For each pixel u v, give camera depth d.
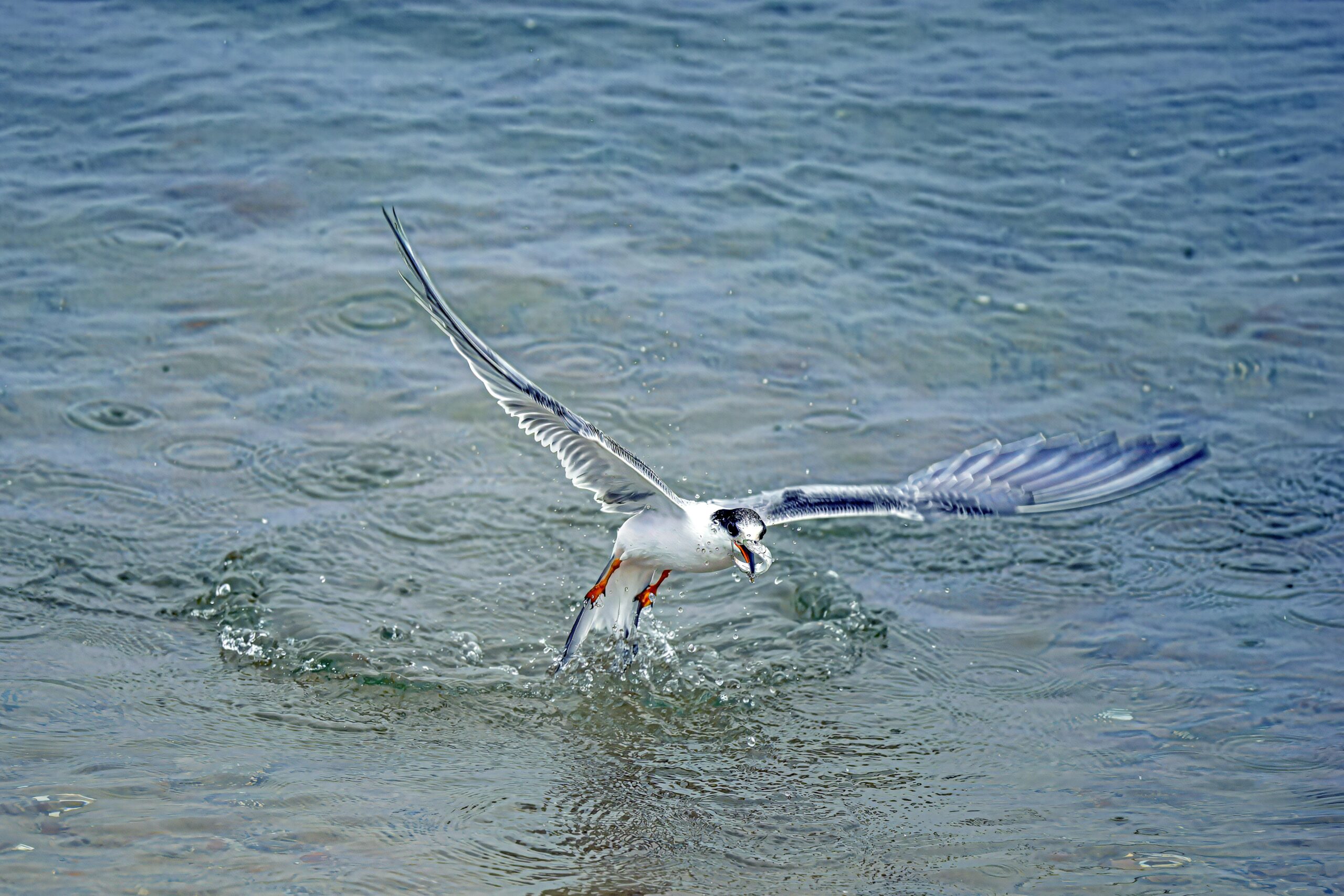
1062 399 15.85
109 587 12.40
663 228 18.08
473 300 16.67
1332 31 22.50
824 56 21.58
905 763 10.61
